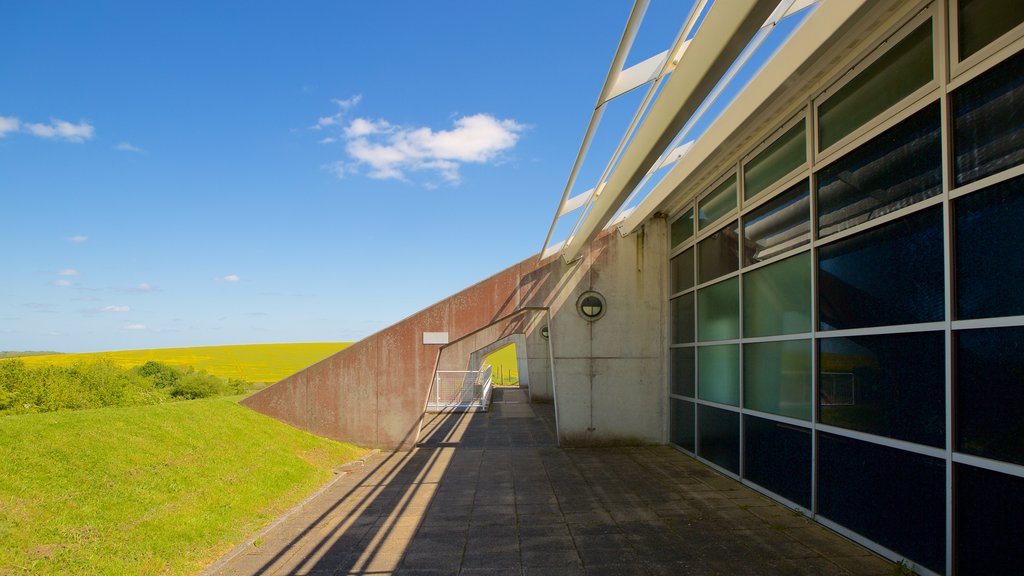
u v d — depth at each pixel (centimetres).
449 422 1656
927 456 471
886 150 532
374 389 1169
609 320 1178
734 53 402
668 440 1163
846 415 586
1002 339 404
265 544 582
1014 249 397
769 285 763
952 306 448
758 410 786
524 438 1316
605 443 1162
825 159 623
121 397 1119
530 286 1186
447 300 1183
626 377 1172
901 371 507
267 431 1005
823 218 633
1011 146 400
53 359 2884
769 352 759
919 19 486
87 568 439
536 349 2288
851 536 572
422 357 1177
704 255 1002
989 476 412
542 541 589
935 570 461
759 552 547
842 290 598
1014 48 394
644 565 521
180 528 554
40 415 726
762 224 784
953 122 452
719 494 773
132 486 599
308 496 761
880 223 534
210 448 794
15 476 532
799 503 677
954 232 450
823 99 633
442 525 646
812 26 504
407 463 1018
